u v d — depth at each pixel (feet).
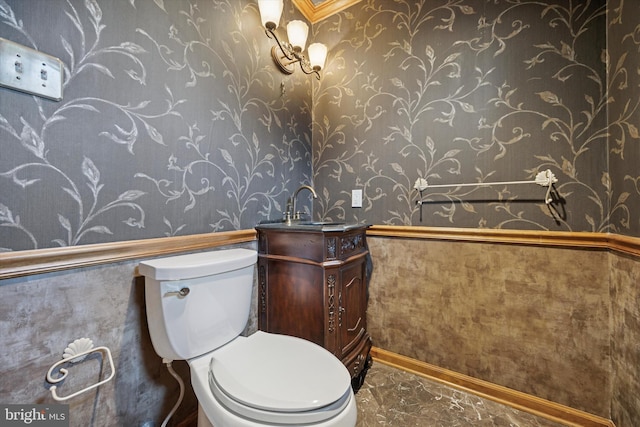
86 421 2.73
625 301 3.31
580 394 3.83
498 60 4.26
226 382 2.58
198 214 3.76
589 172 3.74
